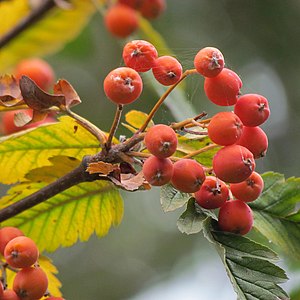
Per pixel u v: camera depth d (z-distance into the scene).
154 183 0.62
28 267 0.64
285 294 0.62
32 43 0.92
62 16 0.90
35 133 0.68
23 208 0.65
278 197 0.67
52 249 0.70
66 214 0.70
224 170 0.61
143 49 0.62
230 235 0.63
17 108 0.66
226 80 0.62
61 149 0.68
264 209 0.67
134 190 0.63
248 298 0.62
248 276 0.62
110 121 1.14
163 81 0.62
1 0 0.83
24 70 0.82
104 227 0.70
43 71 0.83
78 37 1.06
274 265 0.63
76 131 0.67
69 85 0.64
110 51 1.18
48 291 0.67
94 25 1.17
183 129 0.63
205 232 0.63
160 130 0.61
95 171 0.63
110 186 0.69
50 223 0.70
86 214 0.70
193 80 0.78
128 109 1.02
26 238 0.63
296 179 0.67
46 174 0.67
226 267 0.62
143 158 0.64
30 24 0.84
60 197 0.69
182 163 0.62
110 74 0.62
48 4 0.84
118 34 0.87
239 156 0.61
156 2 0.87
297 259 0.66
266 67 1.21
